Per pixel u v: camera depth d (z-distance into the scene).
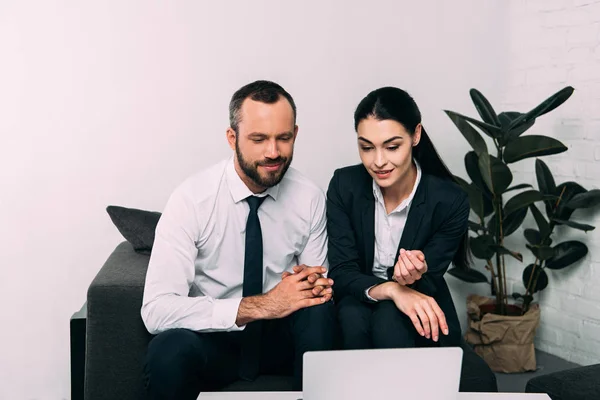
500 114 2.72
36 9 2.58
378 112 1.87
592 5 2.69
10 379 2.69
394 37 2.97
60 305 2.71
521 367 2.81
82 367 1.99
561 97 2.44
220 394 1.36
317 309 1.81
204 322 1.75
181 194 1.88
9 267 2.66
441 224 2.04
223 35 2.76
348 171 2.13
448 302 2.02
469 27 3.06
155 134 2.73
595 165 2.71
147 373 1.72
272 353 1.95
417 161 2.09
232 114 1.83
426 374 1.17
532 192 2.66
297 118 2.88
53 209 2.67
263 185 1.84
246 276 1.94
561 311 2.94
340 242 2.06
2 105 2.59
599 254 2.73
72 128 2.66
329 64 2.89
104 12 2.64
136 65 2.69
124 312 1.89
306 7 2.84
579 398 1.62
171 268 1.83
